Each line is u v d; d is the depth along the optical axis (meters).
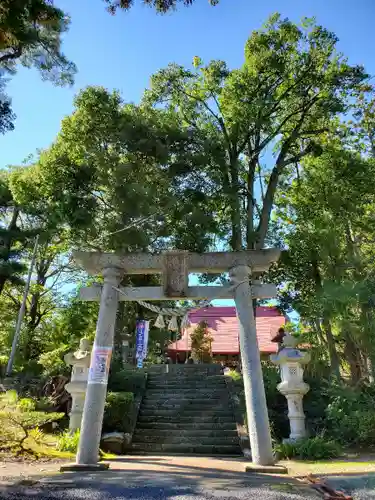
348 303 11.66
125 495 4.25
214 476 5.89
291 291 16.80
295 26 16.06
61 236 19.81
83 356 10.01
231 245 16.56
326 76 16.30
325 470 6.55
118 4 6.86
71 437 8.93
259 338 24.11
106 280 8.28
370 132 16.75
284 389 10.25
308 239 14.94
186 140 15.45
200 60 16.98
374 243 15.29
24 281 20.30
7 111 7.88
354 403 10.22
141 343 17.19
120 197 15.01
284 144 17.47
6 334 20.70
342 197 15.31
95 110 15.21
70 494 4.25
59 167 15.73
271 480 5.54
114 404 10.81
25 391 13.69
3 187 20.42
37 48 8.84
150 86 17.36
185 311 8.26
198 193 14.80
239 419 11.75
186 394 13.98
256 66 16.14
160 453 10.18
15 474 5.73
